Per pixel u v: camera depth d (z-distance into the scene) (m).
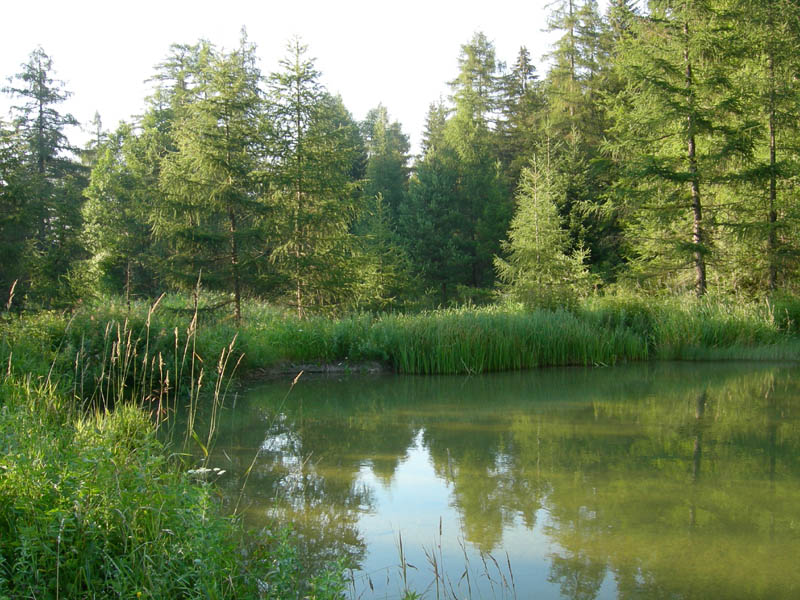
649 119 18.00
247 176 13.70
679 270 19.23
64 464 3.61
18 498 3.12
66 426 5.09
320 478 5.46
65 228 16.95
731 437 6.89
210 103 13.20
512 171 35.03
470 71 37.81
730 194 19.70
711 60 17.97
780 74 18.72
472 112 36.94
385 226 28.92
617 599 3.36
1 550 2.87
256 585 3.14
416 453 6.29
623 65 18.64
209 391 9.40
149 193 13.01
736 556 3.89
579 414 8.22
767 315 15.30
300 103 15.91
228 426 7.43
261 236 13.27
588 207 24.33
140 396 8.49
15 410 5.08
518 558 3.88
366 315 13.74
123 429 5.48
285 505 4.77
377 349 12.33
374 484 5.30
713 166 17.50
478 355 12.45
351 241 16.03
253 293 13.79
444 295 30.22
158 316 10.34
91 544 2.98
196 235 12.70
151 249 21.98
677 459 6.05
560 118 31.84
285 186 15.29
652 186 18.41
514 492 5.11
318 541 4.12
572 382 11.05
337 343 12.52
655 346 14.48
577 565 3.78
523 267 21.41
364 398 9.47
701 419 7.86
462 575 3.65
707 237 18.44
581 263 22.81
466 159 32.84
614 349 13.98
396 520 4.50
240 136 13.42
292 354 12.23
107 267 21.61
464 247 31.17
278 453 6.25
